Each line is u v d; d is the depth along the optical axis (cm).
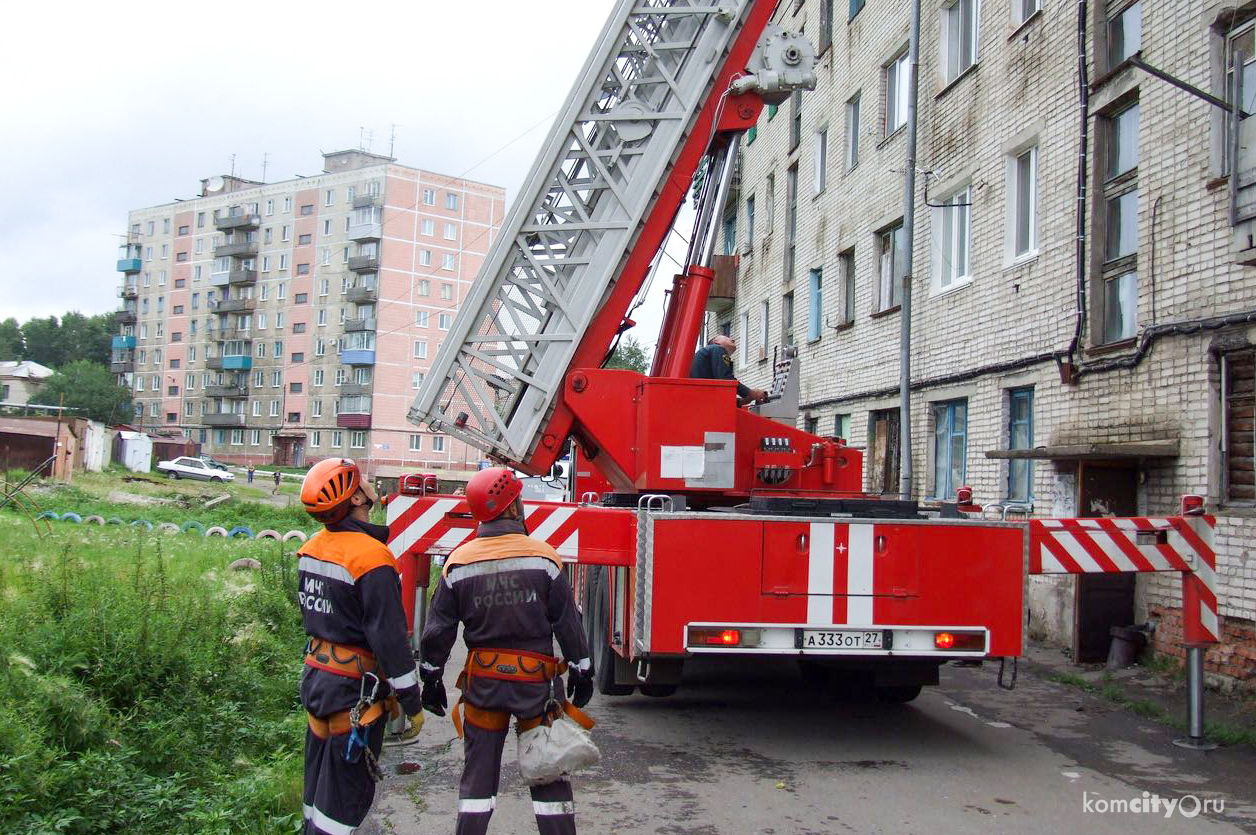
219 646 696
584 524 641
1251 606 808
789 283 2220
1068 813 521
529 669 404
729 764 609
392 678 371
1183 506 695
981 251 1312
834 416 1880
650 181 753
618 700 793
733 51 769
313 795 380
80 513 2247
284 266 8494
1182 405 904
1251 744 667
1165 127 946
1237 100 712
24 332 12269
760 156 2503
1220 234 869
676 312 780
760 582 617
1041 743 670
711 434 713
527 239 752
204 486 4662
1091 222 1063
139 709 578
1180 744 665
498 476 420
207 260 9194
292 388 8375
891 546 628
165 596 733
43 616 698
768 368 2366
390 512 639
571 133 752
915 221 1522
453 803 529
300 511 2708
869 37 1755
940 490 1438
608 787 559
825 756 630
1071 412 1081
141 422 9712
